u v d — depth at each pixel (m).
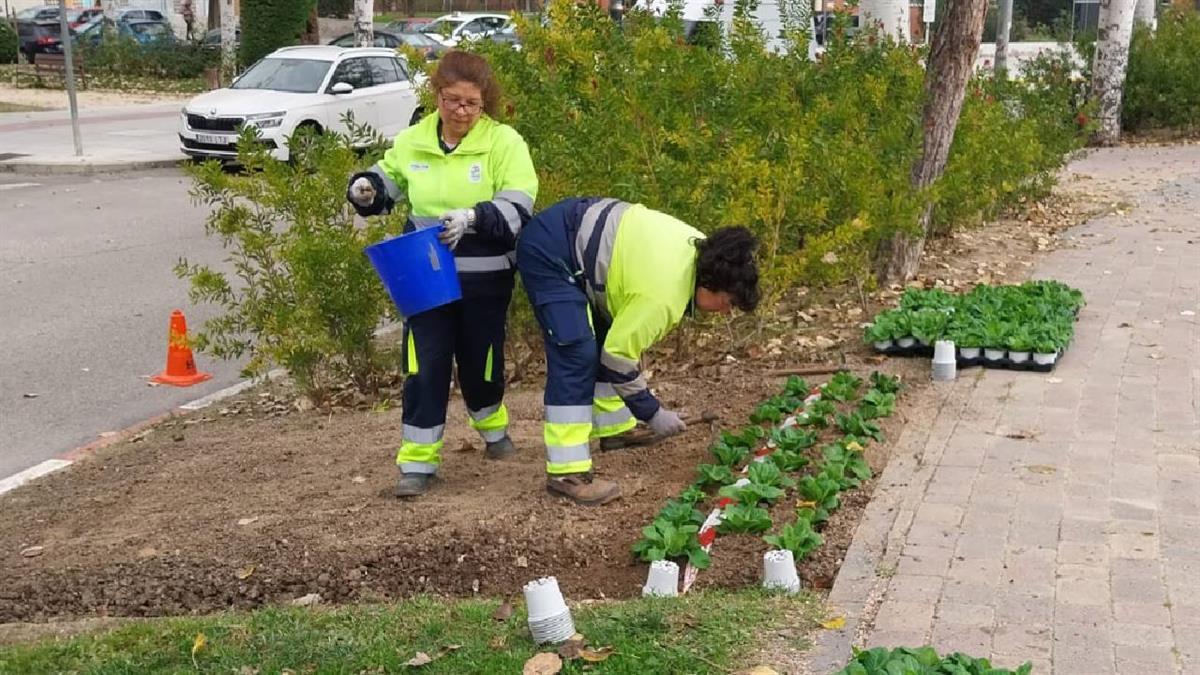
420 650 4.03
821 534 4.91
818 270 7.84
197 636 4.18
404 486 5.50
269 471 6.16
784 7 13.23
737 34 10.79
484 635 4.11
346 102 19.72
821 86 10.30
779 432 5.78
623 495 5.40
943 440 5.93
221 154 19.03
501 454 6.00
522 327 7.65
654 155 7.63
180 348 8.66
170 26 42.44
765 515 4.89
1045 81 18.53
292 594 4.80
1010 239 11.72
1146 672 3.77
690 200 7.32
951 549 4.68
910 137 9.46
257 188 7.43
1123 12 20.19
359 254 7.33
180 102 31.77
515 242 5.26
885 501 5.18
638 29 10.03
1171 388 6.72
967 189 10.58
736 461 5.70
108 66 38.00
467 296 5.44
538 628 3.98
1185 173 16.77
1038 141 12.46
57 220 14.95
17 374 8.80
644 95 8.06
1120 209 13.52
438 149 5.29
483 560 4.90
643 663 3.82
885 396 6.38
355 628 4.23
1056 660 3.85
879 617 4.14
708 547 4.82
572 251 5.04
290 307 7.53
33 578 4.96
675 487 5.50
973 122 11.15
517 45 11.17
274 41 32.00
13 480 6.48
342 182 7.41
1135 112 21.80
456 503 5.40
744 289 4.93
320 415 7.43
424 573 4.86
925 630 4.05
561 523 5.10
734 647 3.94
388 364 7.86
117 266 12.34
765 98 9.05
